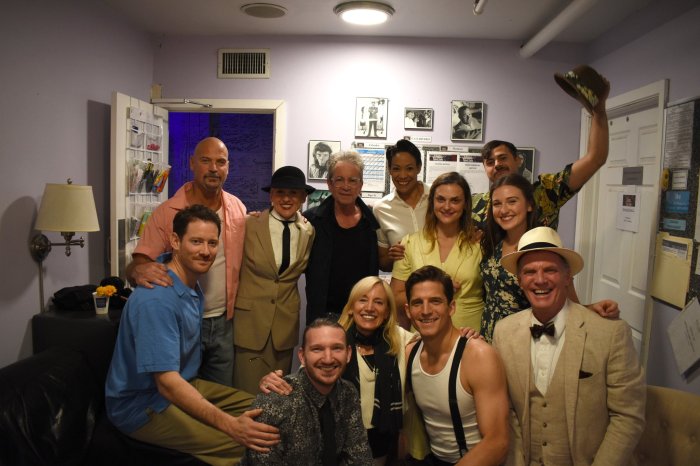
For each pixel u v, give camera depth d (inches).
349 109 145.8
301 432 59.5
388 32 140.8
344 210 97.8
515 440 65.0
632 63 117.4
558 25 112.6
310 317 96.6
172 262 79.3
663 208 102.3
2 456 70.4
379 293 73.1
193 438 78.9
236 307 96.2
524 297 75.8
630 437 59.8
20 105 97.1
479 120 144.1
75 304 105.8
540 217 94.2
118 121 120.1
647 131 114.2
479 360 63.4
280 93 146.6
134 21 136.1
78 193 99.0
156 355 71.2
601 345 61.1
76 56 113.4
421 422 72.5
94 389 90.9
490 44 143.5
